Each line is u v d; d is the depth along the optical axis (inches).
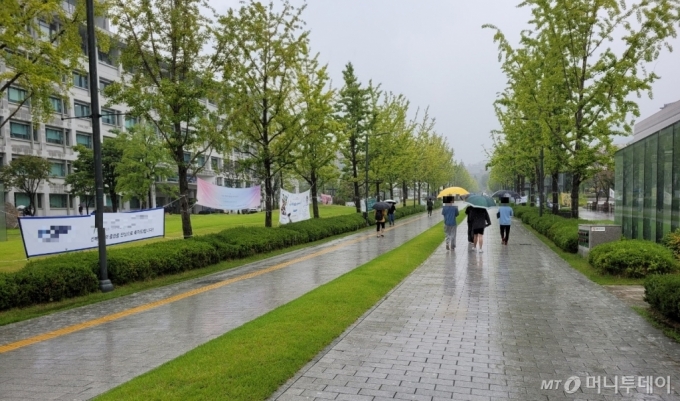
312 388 183.5
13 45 419.2
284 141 801.6
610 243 458.6
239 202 700.7
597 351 225.9
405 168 1646.2
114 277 424.5
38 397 184.1
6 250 729.0
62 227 435.5
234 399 167.9
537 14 699.4
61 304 362.6
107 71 2106.3
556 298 344.8
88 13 421.1
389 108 1432.1
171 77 609.9
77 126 2026.3
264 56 740.7
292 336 241.3
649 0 601.0
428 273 463.5
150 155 1843.0
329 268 539.8
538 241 775.1
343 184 2534.5
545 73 709.3
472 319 287.6
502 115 1123.3
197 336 268.7
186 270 514.3
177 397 168.4
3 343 261.1
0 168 1556.3
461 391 180.5
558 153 728.3
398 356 220.4
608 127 661.3
